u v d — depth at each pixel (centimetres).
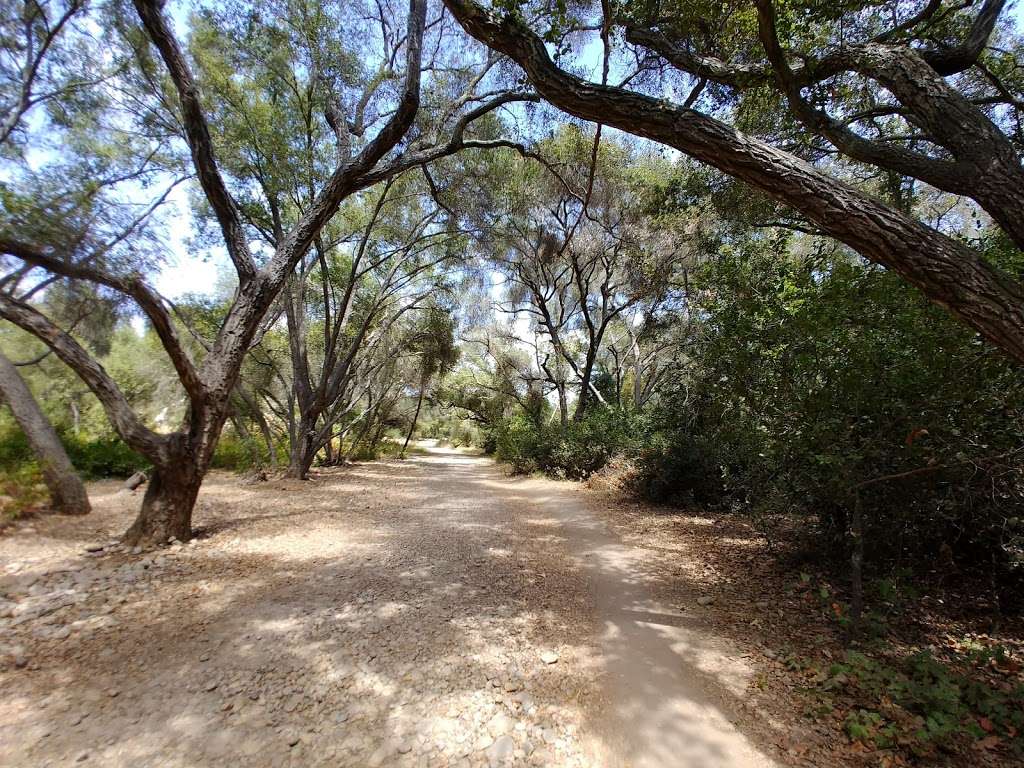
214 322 1427
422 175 1268
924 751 259
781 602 499
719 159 327
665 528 863
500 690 334
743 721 300
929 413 366
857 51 364
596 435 1549
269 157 1099
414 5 650
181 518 655
